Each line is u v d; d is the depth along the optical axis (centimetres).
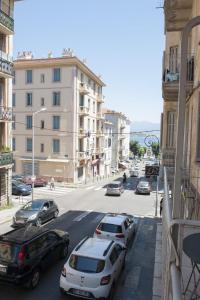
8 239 1120
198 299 342
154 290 1104
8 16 2328
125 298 1084
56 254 1351
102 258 1048
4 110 2383
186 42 323
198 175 627
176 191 344
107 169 6494
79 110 4491
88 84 4894
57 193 3469
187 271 394
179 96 330
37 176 4350
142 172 6769
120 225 1605
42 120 4462
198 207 594
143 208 2745
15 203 2706
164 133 1594
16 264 1066
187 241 288
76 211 2542
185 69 326
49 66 4353
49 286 1148
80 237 1800
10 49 2483
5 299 1048
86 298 1008
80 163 4562
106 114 7319
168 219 349
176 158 340
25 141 4562
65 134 4359
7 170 2517
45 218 2116
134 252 1576
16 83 4522
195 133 720
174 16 1146
